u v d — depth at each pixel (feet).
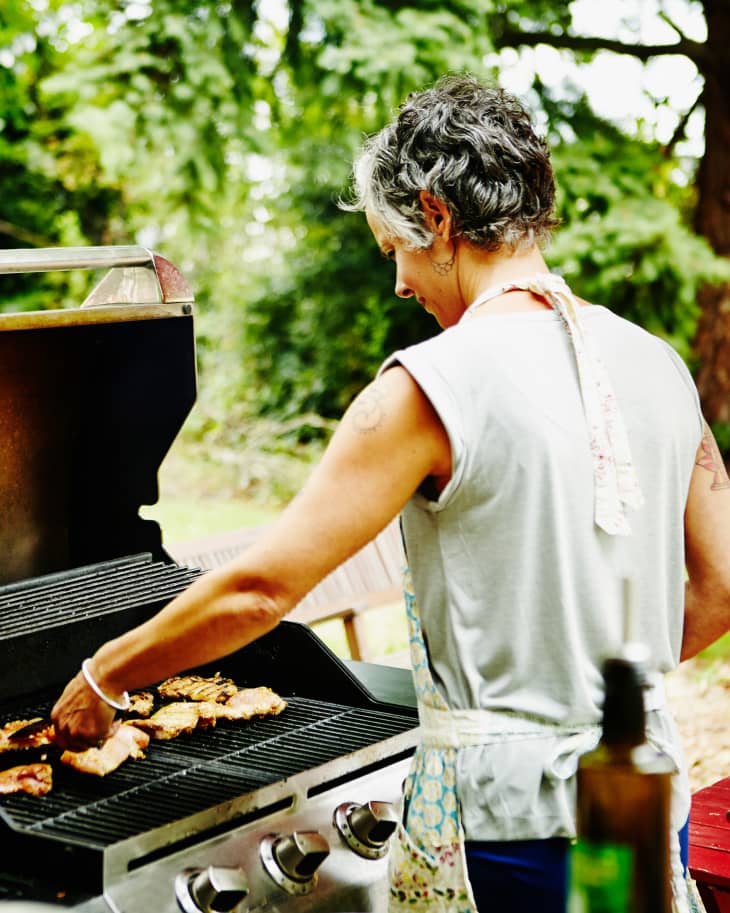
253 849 5.35
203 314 37.88
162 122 24.56
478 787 4.80
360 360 35.19
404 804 5.20
